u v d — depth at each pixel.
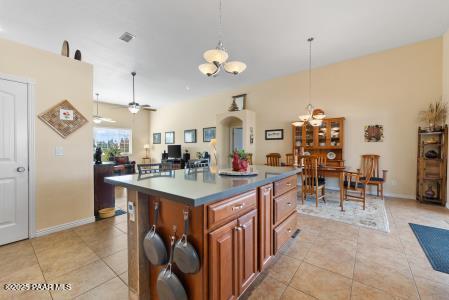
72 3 2.58
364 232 2.49
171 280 1.15
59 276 1.66
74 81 2.72
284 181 2.02
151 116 9.45
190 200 1.01
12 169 2.24
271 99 5.60
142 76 5.23
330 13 2.85
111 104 8.23
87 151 2.84
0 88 2.16
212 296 1.12
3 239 2.18
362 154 4.34
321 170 3.58
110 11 2.75
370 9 2.78
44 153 2.46
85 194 2.81
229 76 5.35
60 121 2.59
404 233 2.45
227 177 1.73
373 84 4.20
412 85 3.83
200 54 4.04
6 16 2.81
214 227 1.15
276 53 4.09
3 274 1.69
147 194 1.38
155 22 3.01
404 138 3.94
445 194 3.45
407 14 2.91
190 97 7.52
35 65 2.39
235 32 3.30
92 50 3.84
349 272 1.72
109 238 2.36
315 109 4.65
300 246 2.17
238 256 1.33
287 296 1.45
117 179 1.61
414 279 1.62
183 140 8.07
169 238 1.27
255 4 2.65
